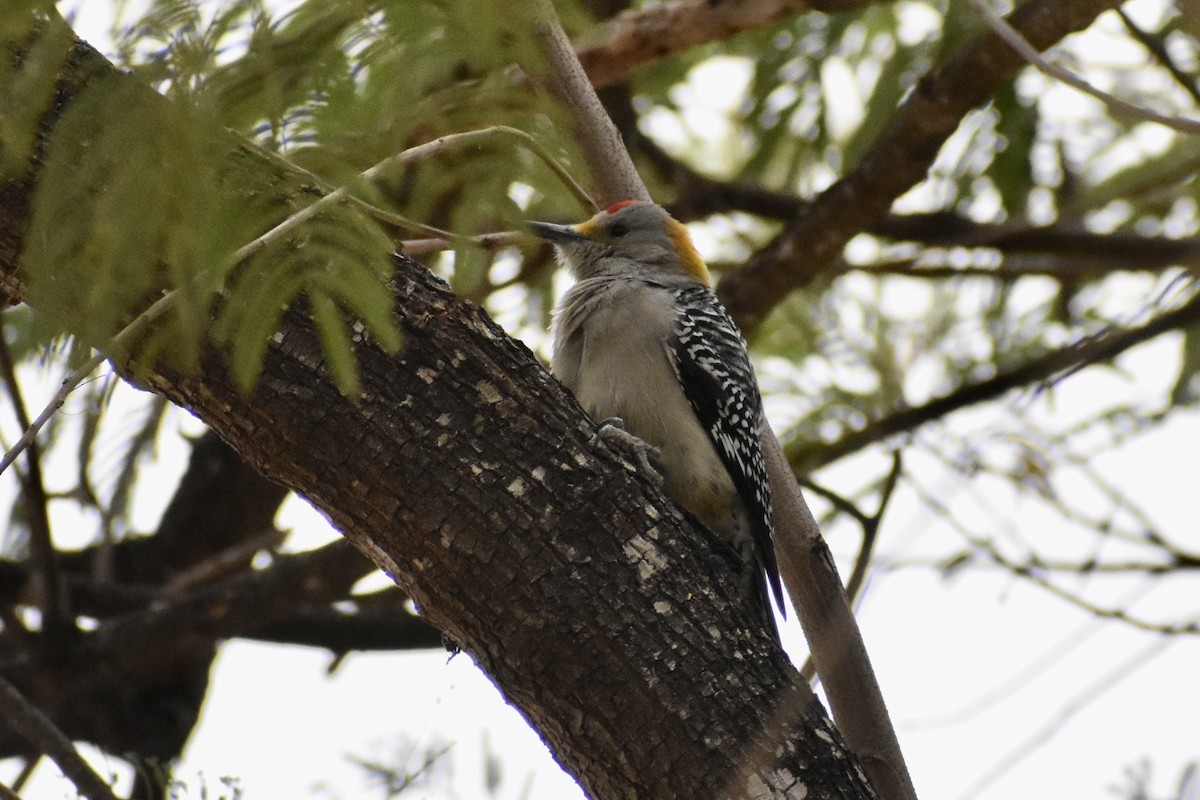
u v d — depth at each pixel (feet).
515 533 20.26
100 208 15.55
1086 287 45.75
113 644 42.04
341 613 46.03
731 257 49.57
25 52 16.06
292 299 18.15
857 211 38.47
